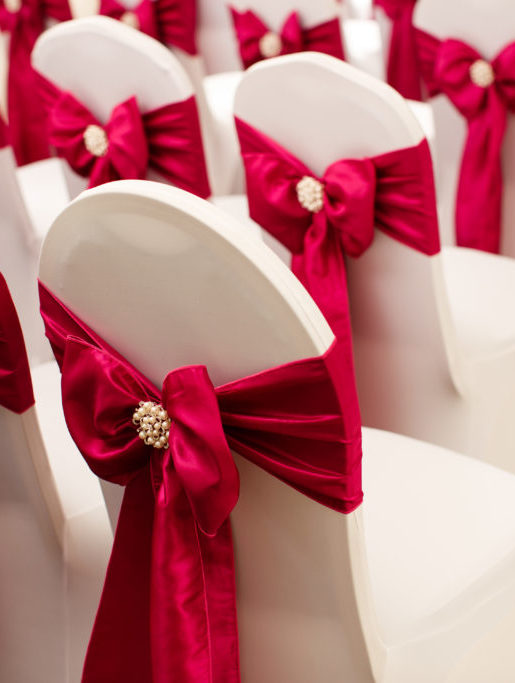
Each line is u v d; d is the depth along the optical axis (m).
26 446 2.22
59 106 3.02
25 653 2.44
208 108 4.39
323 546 1.93
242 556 2.00
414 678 2.13
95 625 2.15
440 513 2.34
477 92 3.27
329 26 3.65
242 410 1.89
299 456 1.89
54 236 1.91
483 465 2.45
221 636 2.03
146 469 2.03
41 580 2.38
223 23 5.08
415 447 2.51
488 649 2.25
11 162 3.40
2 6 5.38
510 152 3.44
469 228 3.51
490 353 2.89
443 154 3.68
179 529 1.98
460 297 3.10
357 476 1.88
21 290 3.62
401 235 2.49
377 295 2.62
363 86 2.34
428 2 3.26
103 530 2.40
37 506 2.30
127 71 2.92
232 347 1.86
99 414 1.96
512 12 3.12
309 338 1.79
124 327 1.94
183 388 1.85
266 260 1.78
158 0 4.46
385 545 2.29
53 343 2.05
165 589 2.00
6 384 2.16
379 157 2.41
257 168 2.52
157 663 2.03
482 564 2.25
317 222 2.52
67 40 2.93
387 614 2.18
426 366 2.71
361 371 2.79
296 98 2.41
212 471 1.87
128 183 1.81
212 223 1.77
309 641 2.02
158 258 1.83
